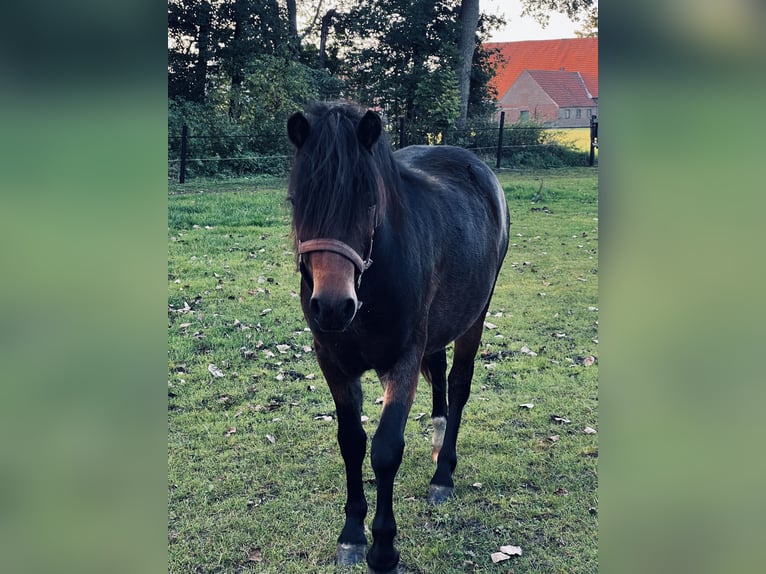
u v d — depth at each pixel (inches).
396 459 94.7
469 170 138.6
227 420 152.5
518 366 181.3
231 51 701.3
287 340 197.6
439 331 116.5
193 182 523.5
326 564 105.9
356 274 85.8
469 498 122.6
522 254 302.0
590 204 436.5
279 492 125.5
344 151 83.4
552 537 111.1
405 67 762.8
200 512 118.6
